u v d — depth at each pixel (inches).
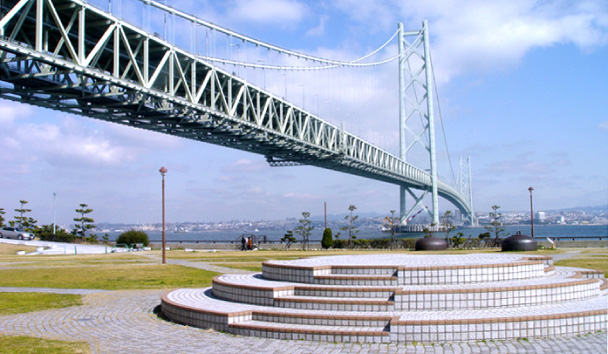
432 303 473.1
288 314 468.8
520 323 428.5
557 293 508.4
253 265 1117.7
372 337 422.9
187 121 1626.5
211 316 485.1
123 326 503.5
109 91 1358.3
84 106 1379.2
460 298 475.5
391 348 403.2
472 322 422.3
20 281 847.1
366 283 527.8
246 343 431.2
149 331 481.1
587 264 989.2
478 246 1866.4
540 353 381.4
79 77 1177.4
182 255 1519.4
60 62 1075.9
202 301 558.3
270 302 518.0
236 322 478.3
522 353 382.6
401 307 474.0
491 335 423.8
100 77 1175.0
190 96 1530.5
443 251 1544.0
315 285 541.6
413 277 524.4
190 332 475.8
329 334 430.6
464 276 530.9
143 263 1192.2
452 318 434.6
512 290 485.4
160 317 549.3
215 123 1707.7
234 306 522.3
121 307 608.4
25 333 471.5
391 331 421.1
